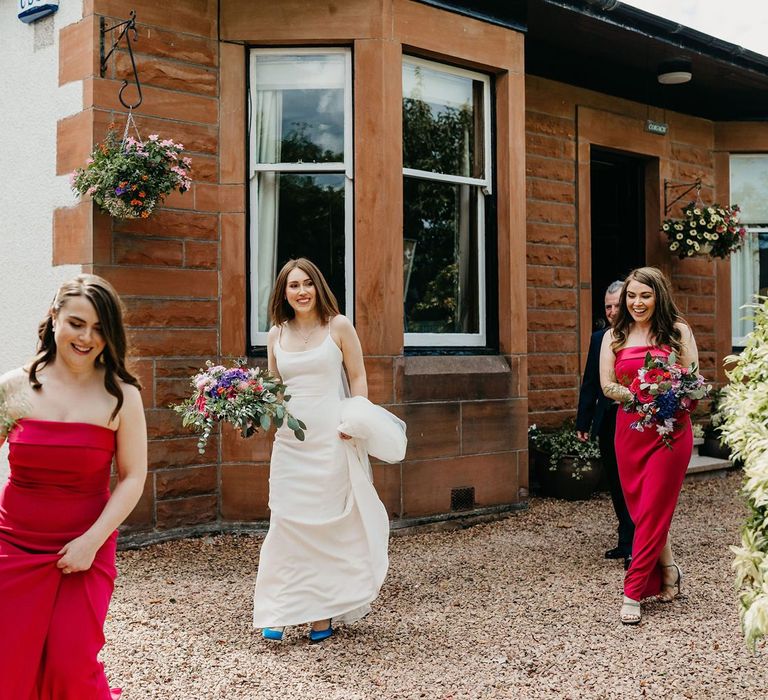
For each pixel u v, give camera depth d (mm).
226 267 5852
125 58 5508
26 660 2295
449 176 6512
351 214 6039
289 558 3783
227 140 5871
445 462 6137
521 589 4617
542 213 7781
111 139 5254
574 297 8031
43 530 2408
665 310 4281
